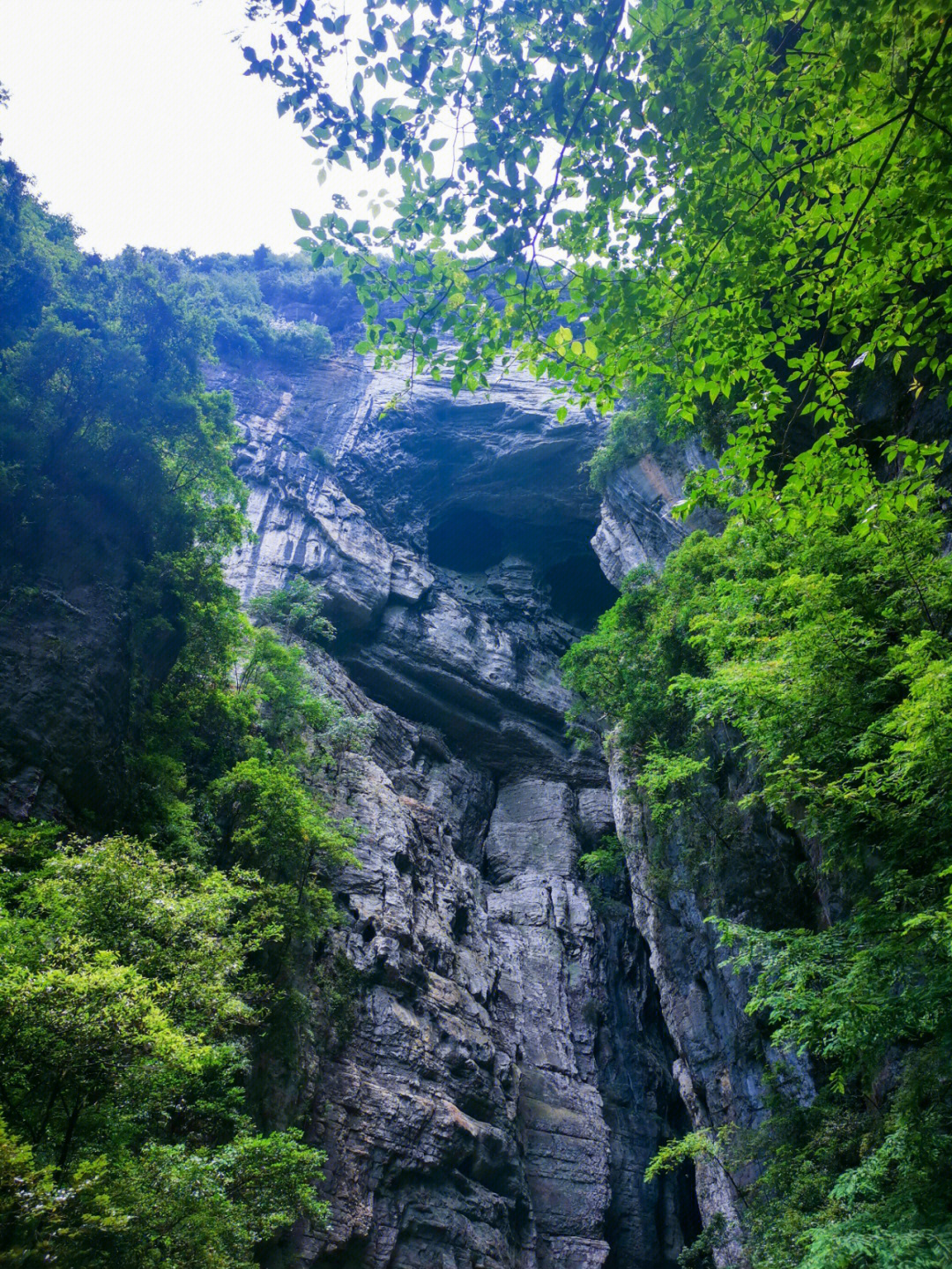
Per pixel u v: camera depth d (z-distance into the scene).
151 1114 14.67
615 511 39.25
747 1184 23.03
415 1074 28.45
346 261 8.25
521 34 7.60
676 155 8.12
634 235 8.60
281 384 58.03
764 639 14.05
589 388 9.05
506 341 8.79
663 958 28.39
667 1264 35.34
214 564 30.27
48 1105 10.77
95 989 10.98
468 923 39.03
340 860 26.56
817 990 12.35
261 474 50.19
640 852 30.91
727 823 24.42
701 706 14.90
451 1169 27.89
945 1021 9.12
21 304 27.88
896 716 9.62
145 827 23.08
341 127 7.76
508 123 7.75
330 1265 22.48
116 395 26.89
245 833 24.45
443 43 7.55
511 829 48.25
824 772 12.81
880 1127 14.02
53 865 14.53
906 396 18.00
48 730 20.92
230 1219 12.63
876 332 8.36
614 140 8.03
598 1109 36.81
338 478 54.78
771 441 9.31
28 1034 10.55
